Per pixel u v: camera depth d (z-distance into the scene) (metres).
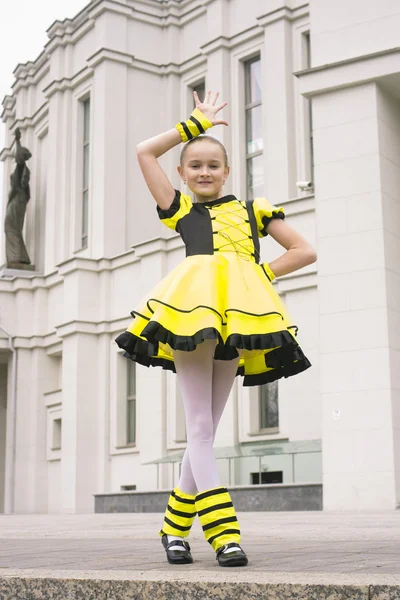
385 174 16.66
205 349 3.94
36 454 28.97
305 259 4.19
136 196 28.94
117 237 28.19
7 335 29.50
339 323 16.44
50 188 31.67
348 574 2.93
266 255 21.34
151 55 30.06
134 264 26.34
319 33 17.42
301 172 24.92
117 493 21.84
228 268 3.93
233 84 27.55
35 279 29.75
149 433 24.95
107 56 29.06
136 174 29.12
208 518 3.69
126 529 9.23
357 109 16.89
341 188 16.83
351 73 16.91
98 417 26.94
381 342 15.93
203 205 4.22
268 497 16.94
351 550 4.44
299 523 9.44
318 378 19.98
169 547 3.88
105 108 28.78
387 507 15.41
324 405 16.38
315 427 19.83
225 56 27.72
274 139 25.33
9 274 31.59
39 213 34.06
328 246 16.80
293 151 25.09
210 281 3.84
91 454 26.66
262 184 26.55
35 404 29.27
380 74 16.59
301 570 3.22
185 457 4.04
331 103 17.17
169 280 3.94
